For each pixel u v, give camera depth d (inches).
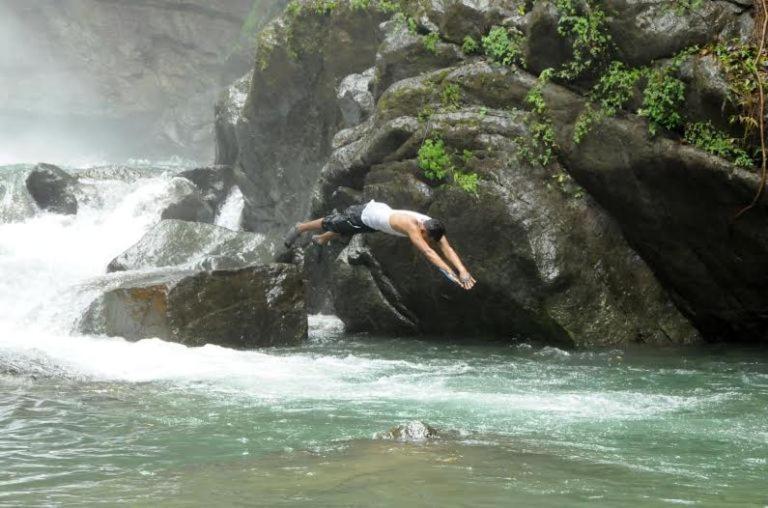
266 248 706.2
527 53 543.5
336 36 724.0
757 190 466.9
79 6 1551.4
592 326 520.7
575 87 528.1
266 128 794.2
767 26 472.7
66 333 525.0
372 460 249.0
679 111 488.7
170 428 300.2
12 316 562.6
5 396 354.0
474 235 532.4
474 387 387.2
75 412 326.3
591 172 518.0
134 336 512.4
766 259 494.9
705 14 485.7
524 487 223.8
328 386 383.6
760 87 458.6
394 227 377.4
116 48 1568.7
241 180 845.2
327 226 400.2
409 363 458.6
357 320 603.2
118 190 839.7
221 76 1558.8
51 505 210.4
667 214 505.7
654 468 248.2
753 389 390.0
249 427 301.7
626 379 414.6
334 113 738.2
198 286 528.4
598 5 509.0
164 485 227.1
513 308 533.0
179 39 1563.7
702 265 516.4
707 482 233.9
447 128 548.7
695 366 454.0
